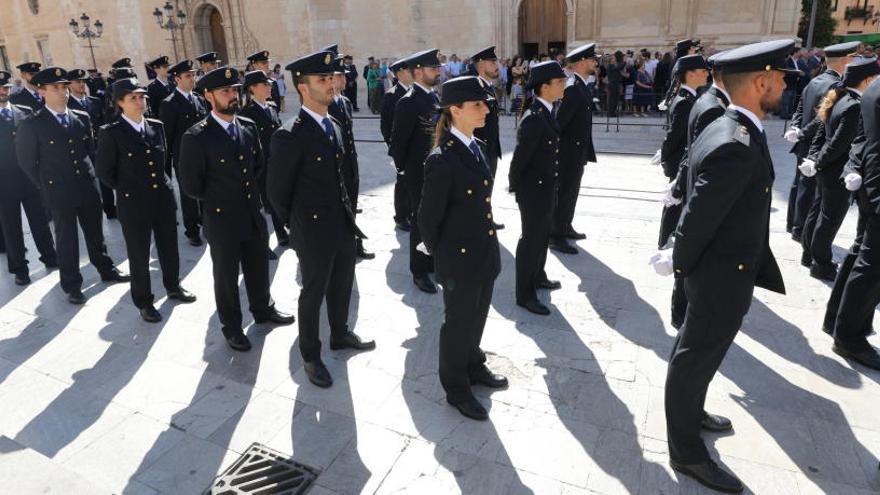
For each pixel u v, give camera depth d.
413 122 5.18
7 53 31.89
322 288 3.84
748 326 4.43
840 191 4.81
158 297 5.43
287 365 4.18
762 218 2.68
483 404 3.63
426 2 19.73
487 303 3.56
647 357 4.07
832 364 3.90
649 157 10.23
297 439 3.38
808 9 29.83
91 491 2.55
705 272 2.71
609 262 5.75
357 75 19.83
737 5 16.38
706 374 2.82
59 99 5.19
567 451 3.19
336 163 3.82
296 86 3.75
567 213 6.00
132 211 4.72
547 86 4.38
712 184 2.50
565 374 3.91
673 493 2.89
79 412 3.70
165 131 6.74
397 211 7.03
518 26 19.70
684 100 5.32
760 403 3.53
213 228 4.21
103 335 4.71
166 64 8.77
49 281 5.89
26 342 4.62
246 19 22.42
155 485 3.05
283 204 3.75
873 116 3.66
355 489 2.97
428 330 4.59
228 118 4.32
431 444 3.29
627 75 15.61
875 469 2.99
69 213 5.21
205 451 3.30
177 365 4.23
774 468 3.02
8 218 5.64
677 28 17.17
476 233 3.31
